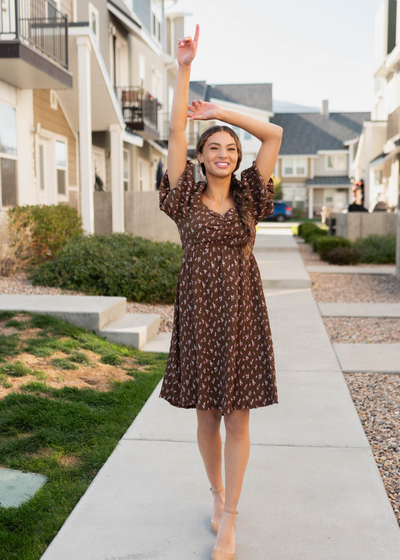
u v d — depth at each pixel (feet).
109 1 51.90
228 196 7.79
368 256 43.60
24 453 10.11
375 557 7.19
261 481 9.16
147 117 60.29
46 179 40.04
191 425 11.49
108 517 8.10
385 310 24.98
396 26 75.87
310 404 12.85
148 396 13.28
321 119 159.84
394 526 7.88
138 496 8.67
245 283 7.47
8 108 32.58
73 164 45.44
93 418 11.55
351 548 7.38
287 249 47.80
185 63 7.48
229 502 7.32
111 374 14.75
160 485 9.00
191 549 7.39
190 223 7.43
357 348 18.30
